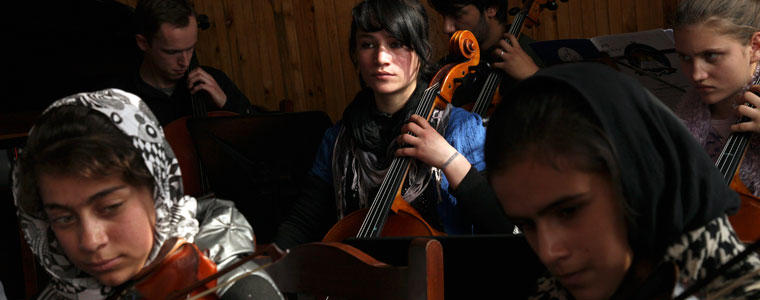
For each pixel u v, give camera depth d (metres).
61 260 0.97
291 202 2.26
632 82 0.61
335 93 4.21
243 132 2.20
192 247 0.92
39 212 0.96
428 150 1.65
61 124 0.87
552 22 3.81
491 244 0.93
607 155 0.56
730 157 1.53
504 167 0.60
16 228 2.66
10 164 2.61
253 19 4.23
